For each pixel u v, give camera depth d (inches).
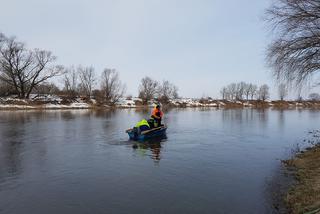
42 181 434.9
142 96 3503.9
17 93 2496.3
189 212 325.7
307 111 2642.7
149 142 773.3
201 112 2352.4
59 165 526.6
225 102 4254.4
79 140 793.6
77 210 331.9
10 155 607.5
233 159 582.6
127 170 495.8
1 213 323.9
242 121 1462.8
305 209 300.0
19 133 927.7
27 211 329.4
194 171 491.8
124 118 1544.0
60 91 3043.8
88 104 2785.4
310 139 853.8
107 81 3014.3
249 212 323.0
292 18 528.7
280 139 856.3
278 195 367.9
